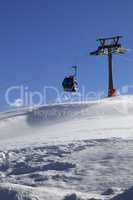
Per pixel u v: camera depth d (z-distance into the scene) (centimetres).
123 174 1802
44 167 2153
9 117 5022
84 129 3619
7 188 1271
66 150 2481
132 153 2161
